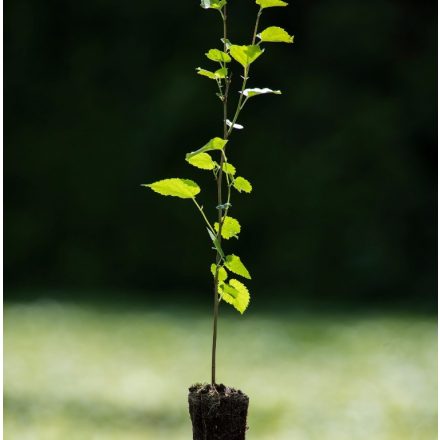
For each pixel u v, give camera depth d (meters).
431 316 11.26
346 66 14.81
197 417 2.47
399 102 14.61
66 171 14.70
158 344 9.08
